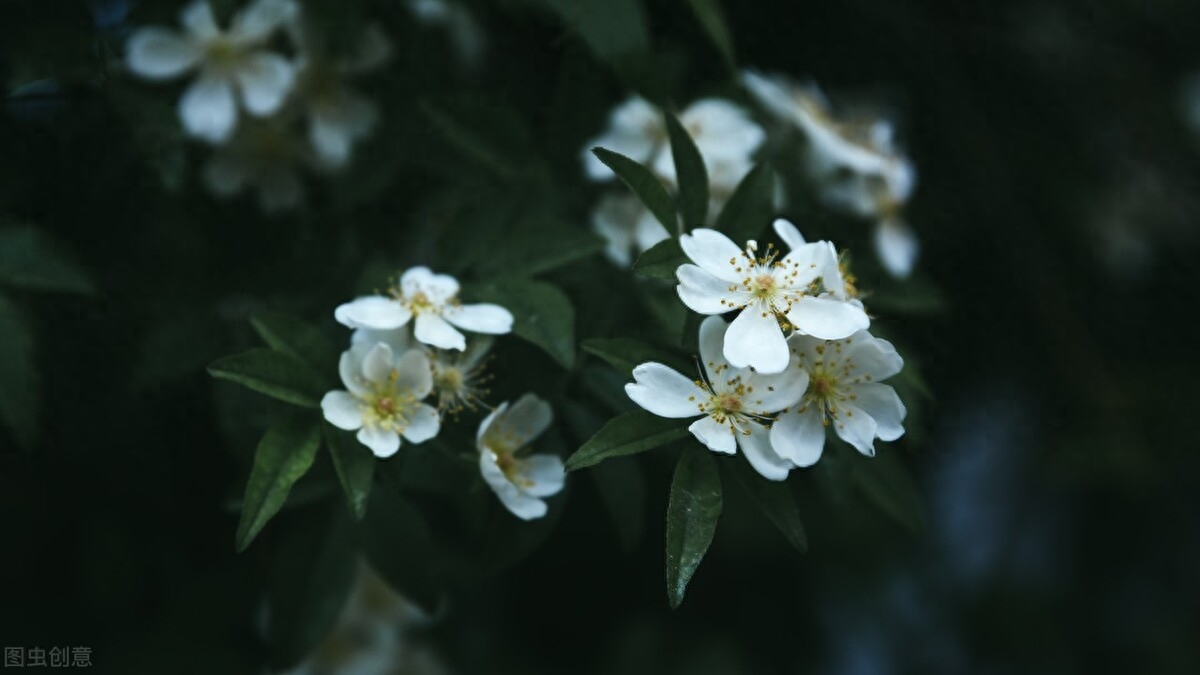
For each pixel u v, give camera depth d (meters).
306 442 0.45
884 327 0.53
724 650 0.63
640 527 0.48
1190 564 0.75
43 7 0.50
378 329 0.46
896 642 0.67
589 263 0.49
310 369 0.46
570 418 0.48
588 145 0.51
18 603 0.57
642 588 0.64
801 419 0.45
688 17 0.56
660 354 0.46
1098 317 0.71
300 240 0.54
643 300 0.48
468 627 0.62
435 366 0.46
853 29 0.61
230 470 0.57
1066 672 0.72
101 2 0.52
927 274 0.64
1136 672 0.74
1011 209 0.66
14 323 0.48
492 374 0.47
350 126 0.54
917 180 0.64
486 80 0.56
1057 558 0.74
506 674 0.62
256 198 0.54
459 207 0.51
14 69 0.50
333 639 0.56
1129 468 0.65
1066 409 0.67
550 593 0.63
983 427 0.70
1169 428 0.67
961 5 0.65
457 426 0.47
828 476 0.49
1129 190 0.71
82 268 0.49
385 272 0.48
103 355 0.54
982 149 0.65
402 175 0.54
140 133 0.51
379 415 0.46
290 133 0.54
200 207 0.54
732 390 0.45
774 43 0.60
